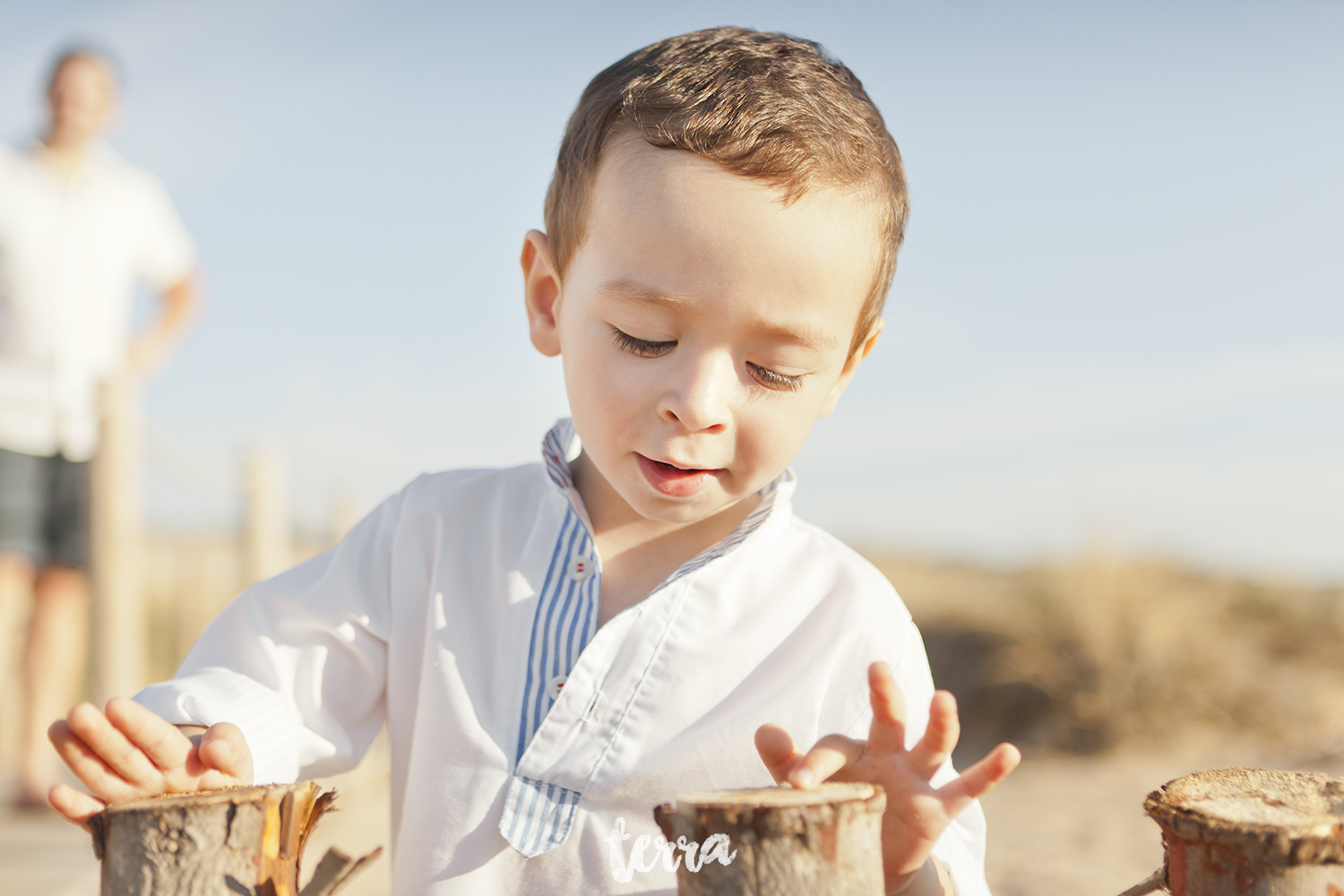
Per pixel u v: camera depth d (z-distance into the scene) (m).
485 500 1.33
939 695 0.88
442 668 1.21
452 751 1.18
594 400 1.12
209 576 6.66
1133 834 4.21
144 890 0.81
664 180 1.06
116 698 0.90
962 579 7.77
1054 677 6.27
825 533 1.33
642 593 1.25
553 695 1.19
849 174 1.10
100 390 3.88
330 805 0.92
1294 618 6.79
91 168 3.92
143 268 4.15
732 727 1.16
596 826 1.14
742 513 1.30
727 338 1.06
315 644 1.26
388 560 1.31
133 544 3.92
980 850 1.25
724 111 1.09
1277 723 5.78
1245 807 0.87
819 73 1.20
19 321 3.72
